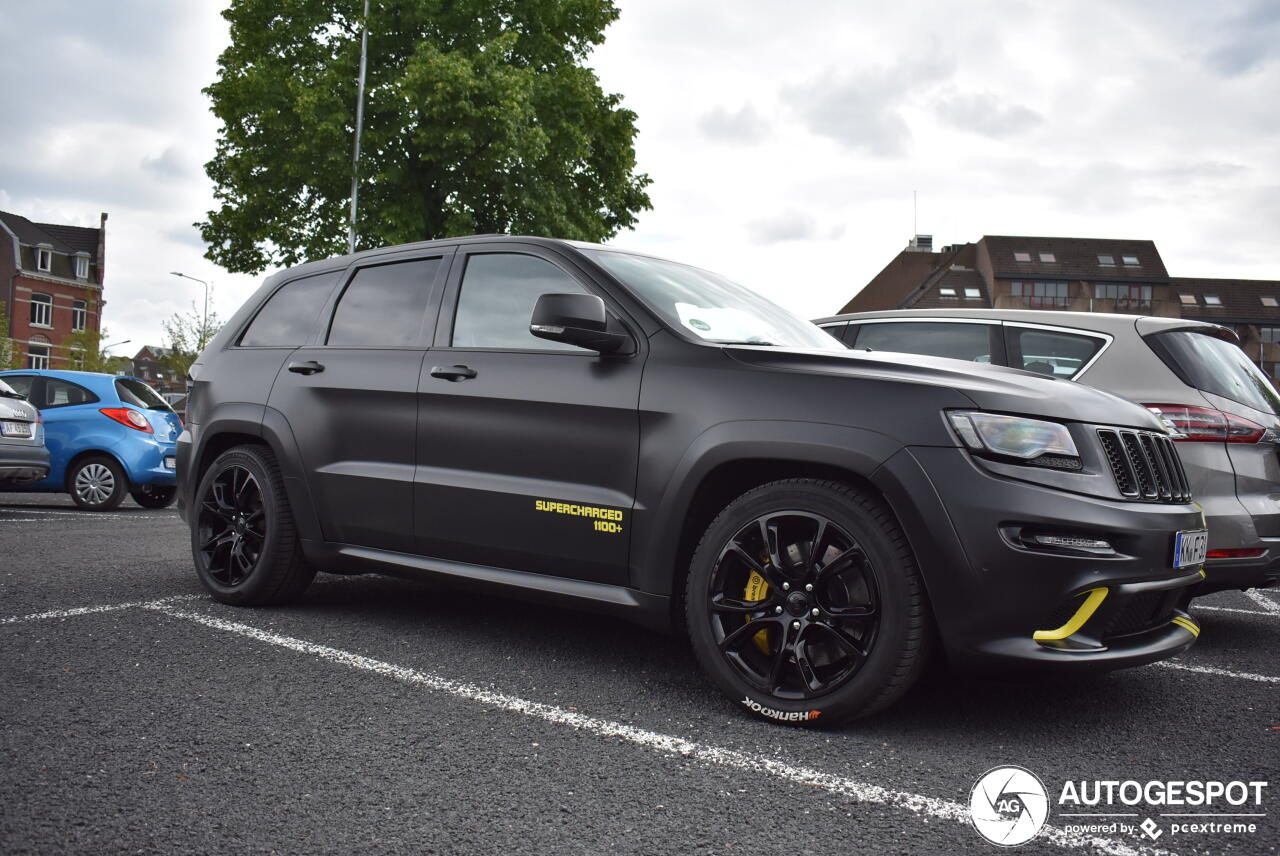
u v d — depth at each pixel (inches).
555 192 881.5
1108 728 118.3
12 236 2314.2
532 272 146.9
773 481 118.6
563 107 901.2
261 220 866.1
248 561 173.5
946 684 136.4
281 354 175.9
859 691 109.5
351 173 808.9
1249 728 119.8
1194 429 166.2
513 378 139.4
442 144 788.6
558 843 81.4
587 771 98.7
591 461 130.3
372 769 97.1
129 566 217.2
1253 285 2950.3
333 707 116.8
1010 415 109.0
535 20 896.9
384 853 78.4
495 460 140.1
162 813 84.5
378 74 839.7
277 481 169.8
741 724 115.6
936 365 122.3
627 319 133.6
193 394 189.9
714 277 162.1
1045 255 2810.0
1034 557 104.2
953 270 2901.1
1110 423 114.7
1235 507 163.6
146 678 126.1
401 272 165.6
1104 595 106.1
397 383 152.6
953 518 105.6
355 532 158.1
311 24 842.8
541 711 118.3
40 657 134.6
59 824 81.2
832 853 81.4
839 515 111.3
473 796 91.1
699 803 91.3
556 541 133.0
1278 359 2849.4
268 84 813.2
